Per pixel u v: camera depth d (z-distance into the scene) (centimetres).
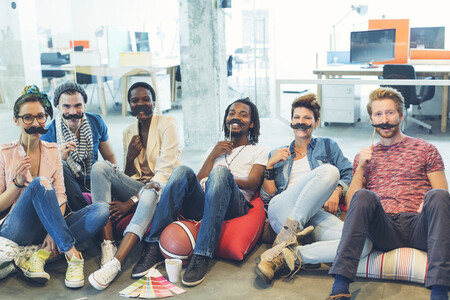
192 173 248
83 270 247
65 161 282
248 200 272
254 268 241
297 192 239
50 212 228
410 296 211
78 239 245
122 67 501
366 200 208
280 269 239
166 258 240
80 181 291
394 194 232
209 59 471
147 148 287
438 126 372
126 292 221
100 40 492
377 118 236
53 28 511
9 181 246
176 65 605
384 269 222
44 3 506
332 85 377
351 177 263
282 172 268
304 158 269
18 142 250
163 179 276
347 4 891
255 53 530
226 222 253
